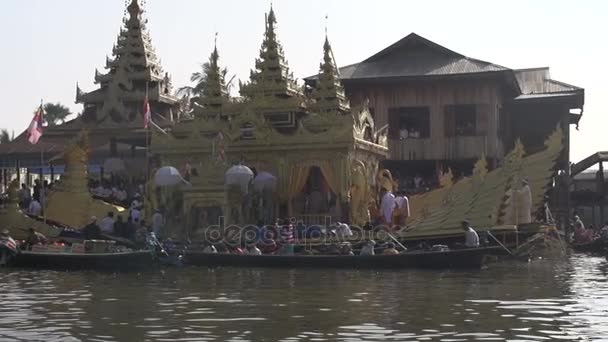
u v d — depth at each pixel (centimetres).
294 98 4478
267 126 4284
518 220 4016
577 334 1712
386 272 3133
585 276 3106
